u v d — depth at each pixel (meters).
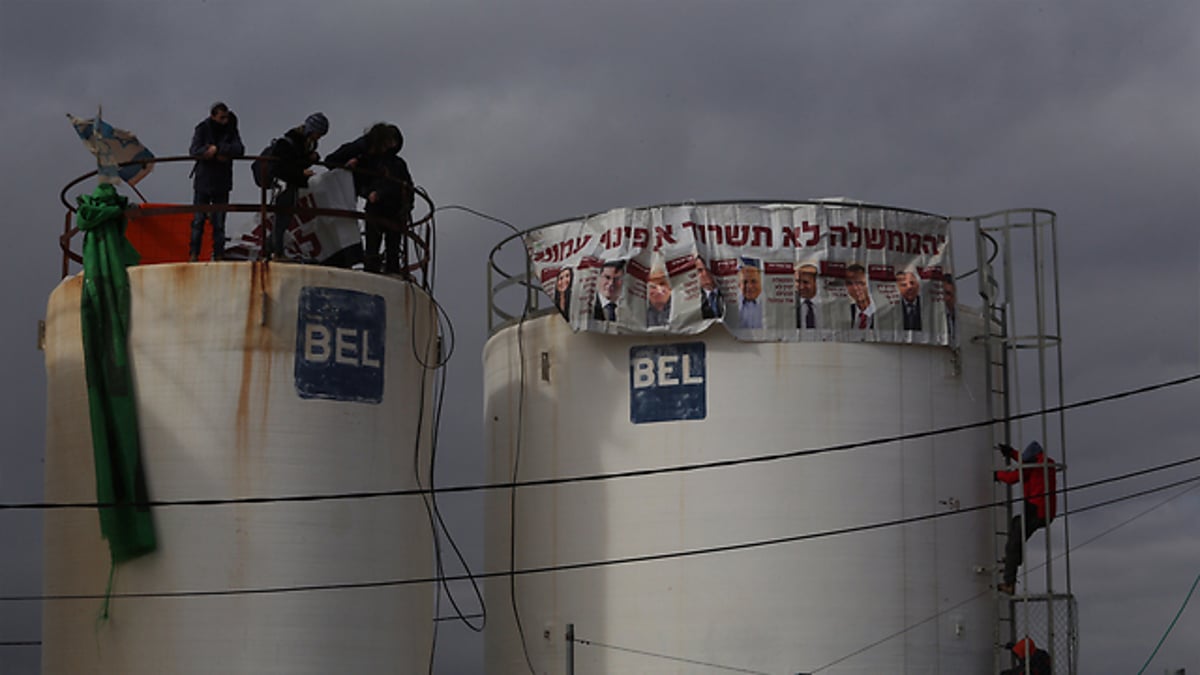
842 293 37.94
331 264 35.66
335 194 35.84
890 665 36.88
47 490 34.88
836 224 38.19
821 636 36.62
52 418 35.00
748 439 37.25
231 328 33.84
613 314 37.94
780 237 38.12
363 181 36.09
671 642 36.94
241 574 33.19
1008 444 39.12
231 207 34.38
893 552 37.31
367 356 34.66
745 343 37.62
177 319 33.94
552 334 39.38
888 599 37.09
